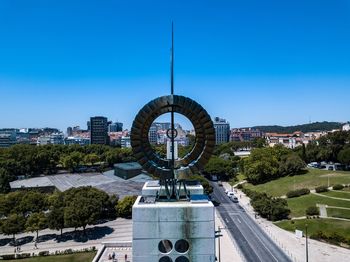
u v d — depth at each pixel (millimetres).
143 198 46812
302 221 114375
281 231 110688
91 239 104000
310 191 148375
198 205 42094
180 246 42156
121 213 125938
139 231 42094
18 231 100625
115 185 175000
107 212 127250
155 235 42062
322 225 108375
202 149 46844
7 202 111438
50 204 116125
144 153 46469
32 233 110938
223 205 147750
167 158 47062
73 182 193500
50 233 110625
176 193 46094
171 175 46219
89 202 107062
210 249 42031
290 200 141750
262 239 102750
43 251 93250
